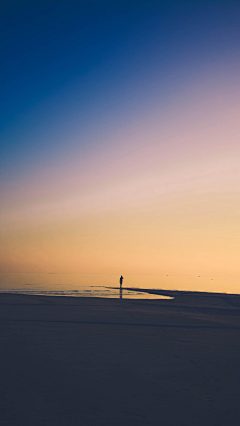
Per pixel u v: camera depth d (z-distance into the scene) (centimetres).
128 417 459
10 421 435
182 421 450
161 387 584
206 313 1819
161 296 3011
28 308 1764
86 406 494
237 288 4984
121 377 635
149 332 1130
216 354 830
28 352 809
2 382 591
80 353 812
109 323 1312
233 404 512
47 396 529
